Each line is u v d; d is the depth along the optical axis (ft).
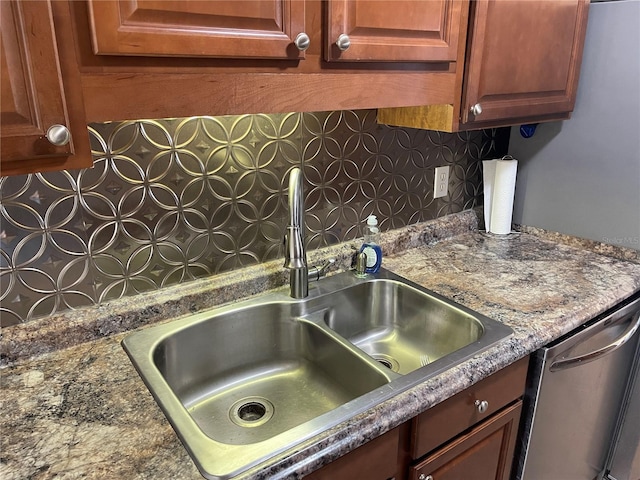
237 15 2.62
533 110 4.70
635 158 4.96
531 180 5.93
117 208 3.64
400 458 3.30
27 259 3.38
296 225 4.01
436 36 3.60
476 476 3.98
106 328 3.69
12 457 2.57
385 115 4.80
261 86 2.88
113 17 2.29
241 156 4.11
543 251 5.52
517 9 4.09
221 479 2.45
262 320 4.25
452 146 5.76
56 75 2.23
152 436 2.73
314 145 4.54
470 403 3.56
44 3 2.12
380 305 4.84
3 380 3.21
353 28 3.11
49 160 2.35
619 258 5.29
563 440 4.75
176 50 2.48
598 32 4.99
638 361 5.39
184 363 3.91
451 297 4.41
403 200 5.48
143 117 2.54
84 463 2.54
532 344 3.76
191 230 4.03
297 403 3.97
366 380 3.59
